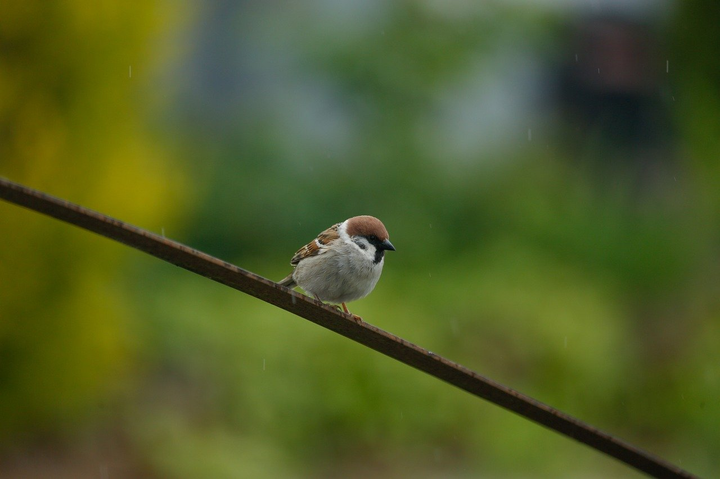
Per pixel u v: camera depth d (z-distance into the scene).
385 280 14.28
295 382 11.63
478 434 12.04
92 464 9.56
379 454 11.52
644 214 16.80
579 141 18.70
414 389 12.05
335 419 11.59
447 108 17.17
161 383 11.33
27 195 2.98
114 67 10.59
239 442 10.57
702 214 14.14
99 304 10.66
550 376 13.17
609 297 15.09
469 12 17.94
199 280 13.88
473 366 12.95
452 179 16.34
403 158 16.27
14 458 9.45
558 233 16.05
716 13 12.76
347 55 16.84
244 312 12.72
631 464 3.62
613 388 13.41
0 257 9.84
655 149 18.23
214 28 17.41
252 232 15.23
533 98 19.00
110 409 10.66
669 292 15.34
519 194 16.67
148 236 3.18
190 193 13.41
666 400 13.27
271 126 16.39
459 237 15.85
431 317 13.59
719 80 12.90
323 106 16.89
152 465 9.77
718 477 11.81
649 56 18.91
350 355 12.00
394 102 16.80
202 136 16.20
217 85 17.36
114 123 10.74
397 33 17.22
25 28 9.79
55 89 10.11
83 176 10.52
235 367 11.63
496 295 14.09
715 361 13.04
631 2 19.34
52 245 10.16
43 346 10.20
